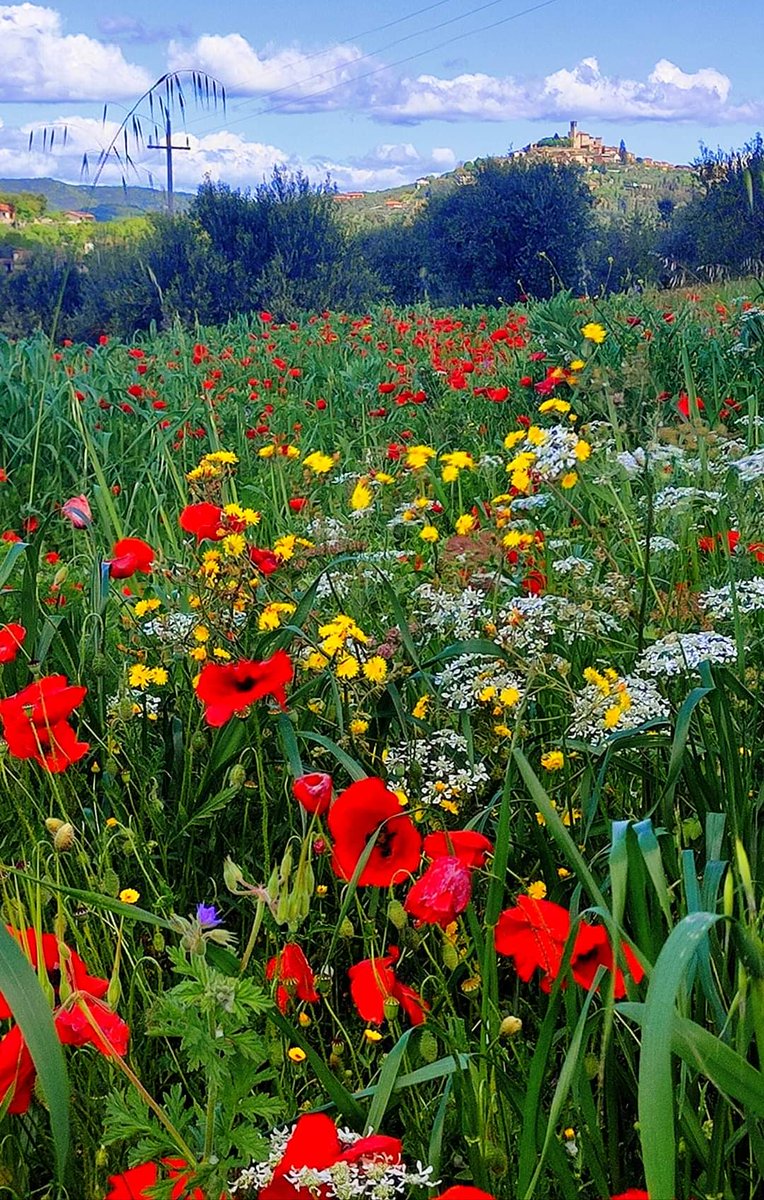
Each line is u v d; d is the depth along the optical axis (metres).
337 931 1.73
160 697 2.76
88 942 1.88
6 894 1.73
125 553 2.83
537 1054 1.37
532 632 2.66
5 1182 1.47
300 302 32.94
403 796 2.27
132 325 26.17
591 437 4.41
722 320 8.81
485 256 38.59
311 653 2.59
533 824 2.05
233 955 1.50
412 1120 1.67
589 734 2.37
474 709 2.40
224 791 2.18
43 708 2.00
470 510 4.71
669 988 1.13
